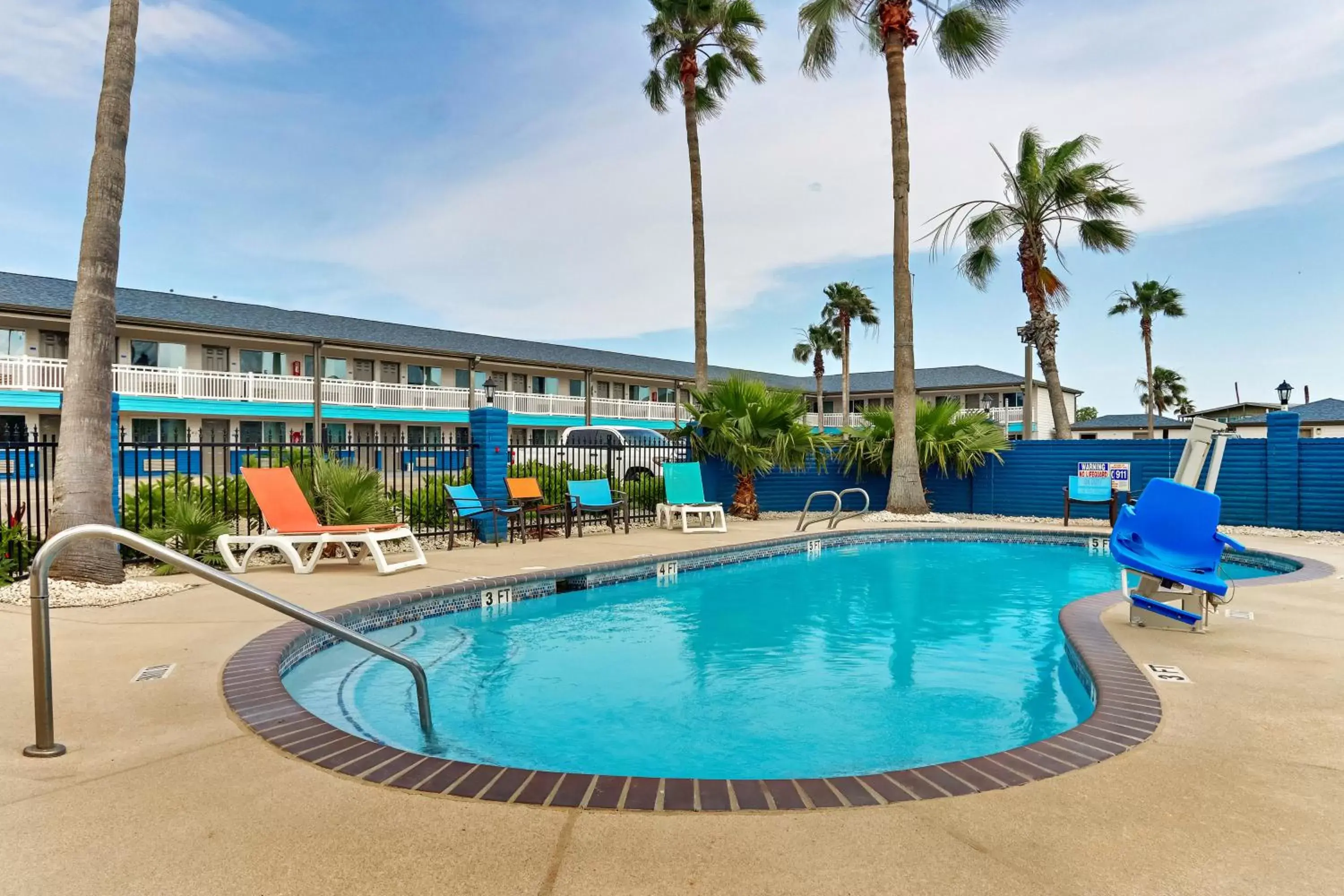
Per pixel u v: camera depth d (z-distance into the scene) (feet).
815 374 149.28
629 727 12.25
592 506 36.58
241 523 32.01
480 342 113.39
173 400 73.00
